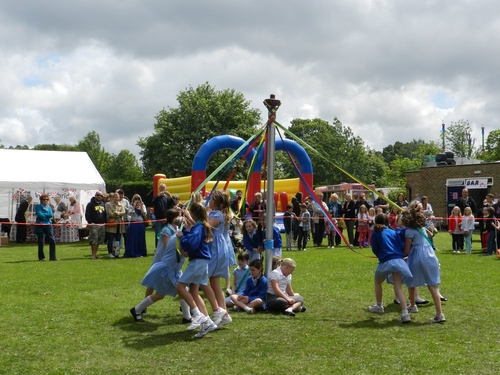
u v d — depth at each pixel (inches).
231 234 505.7
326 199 1357.0
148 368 187.6
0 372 182.5
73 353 204.5
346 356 201.3
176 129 1638.8
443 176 1117.7
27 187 761.0
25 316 264.5
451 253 583.8
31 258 542.6
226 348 211.8
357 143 2124.8
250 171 329.7
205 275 236.5
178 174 1649.9
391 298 318.0
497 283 369.4
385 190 1678.2
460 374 181.2
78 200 831.1
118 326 246.8
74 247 675.4
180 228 261.0
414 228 266.7
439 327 247.3
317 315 272.8
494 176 1037.2
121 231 553.6
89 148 3348.9
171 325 250.4
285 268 284.7
